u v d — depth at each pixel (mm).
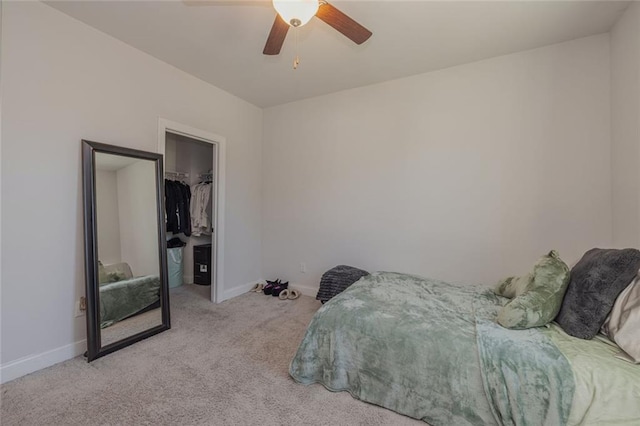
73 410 1598
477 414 1401
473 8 1993
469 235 2777
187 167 4434
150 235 2602
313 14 1460
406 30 2248
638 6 1866
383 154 3193
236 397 1728
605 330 1455
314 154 3643
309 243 3709
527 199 2543
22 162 1909
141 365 2059
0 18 1809
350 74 3002
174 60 2746
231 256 3623
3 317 1845
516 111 2570
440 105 2889
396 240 3139
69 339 2141
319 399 1716
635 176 1924
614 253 1504
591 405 1188
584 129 2334
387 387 1628
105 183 2295
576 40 2346
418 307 1919
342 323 1813
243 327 2721
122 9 2039
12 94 1860
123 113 2457
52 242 2051
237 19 2150
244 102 3738
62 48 2080
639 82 1868
